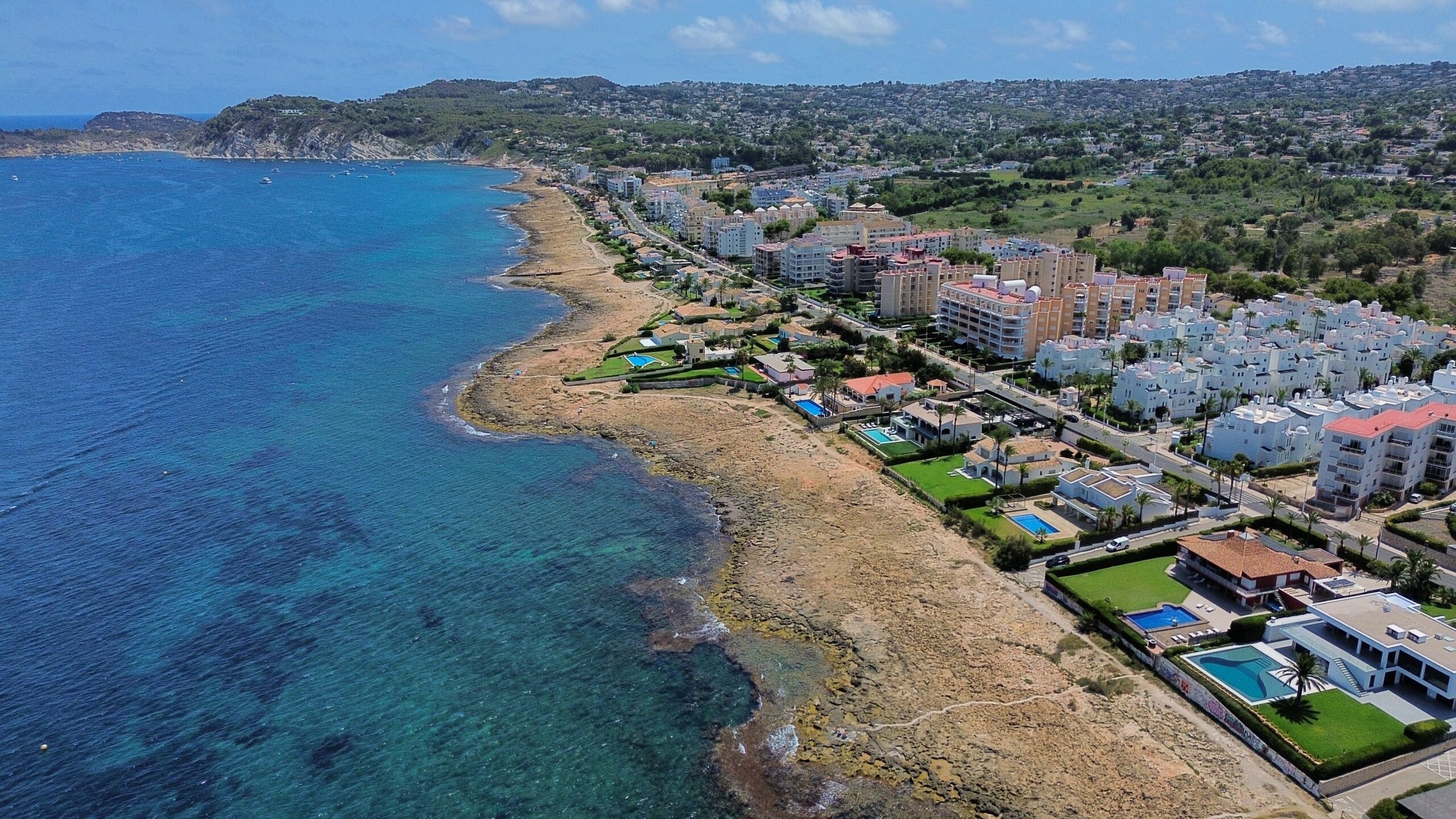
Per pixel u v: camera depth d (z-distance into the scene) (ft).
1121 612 400.47
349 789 323.37
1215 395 642.22
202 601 434.30
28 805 314.55
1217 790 305.53
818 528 502.38
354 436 640.58
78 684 375.45
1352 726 324.19
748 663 386.73
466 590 446.19
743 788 319.88
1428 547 440.86
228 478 570.05
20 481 561.02
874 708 354.54
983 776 316.40
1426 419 506.48
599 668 386.73
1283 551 423.64
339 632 411.54
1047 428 624.59
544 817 311.06
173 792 320.70
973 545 476.95
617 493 554.87
